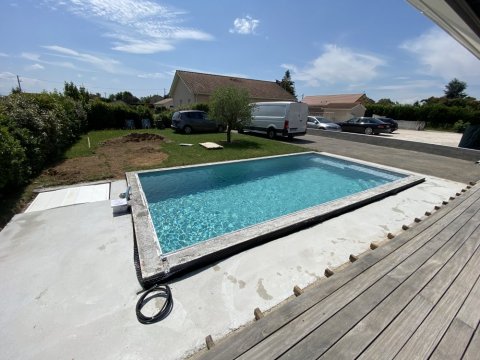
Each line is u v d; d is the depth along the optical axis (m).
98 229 3.94
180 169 7.64
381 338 1.76
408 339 1.76
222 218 5.26
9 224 4.05
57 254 3.27
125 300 2.55
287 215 4.38
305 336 1.79
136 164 7.92
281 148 11.58
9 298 2.53
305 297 2.20
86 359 1.94
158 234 4.55
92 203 4.93
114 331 2.19
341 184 7.56
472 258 2.83
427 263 2.72
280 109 13.57
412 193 6.12
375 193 5.64
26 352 1.99
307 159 10.31
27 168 5.86
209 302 2.54
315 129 19.30
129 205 4.65
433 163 9.68
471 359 1.61
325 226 4.30
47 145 7.55
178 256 3.10
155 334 2.16
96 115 17.66
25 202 4.93
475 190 5.72
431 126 28.22
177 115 15.72
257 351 1.68
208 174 7.92
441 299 2.16
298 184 7.47
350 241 3.80
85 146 10.84
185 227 4.83
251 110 12.13
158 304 2.50
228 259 3.29
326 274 2.85
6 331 2.16
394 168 8.62
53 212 4.52
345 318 1.95
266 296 2.63
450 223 3.81
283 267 3.13
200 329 2.22
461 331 1.83
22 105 7.04
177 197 6.11
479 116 25.00
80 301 2.51
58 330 2.18
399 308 2.05
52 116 8.26
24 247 3.42
